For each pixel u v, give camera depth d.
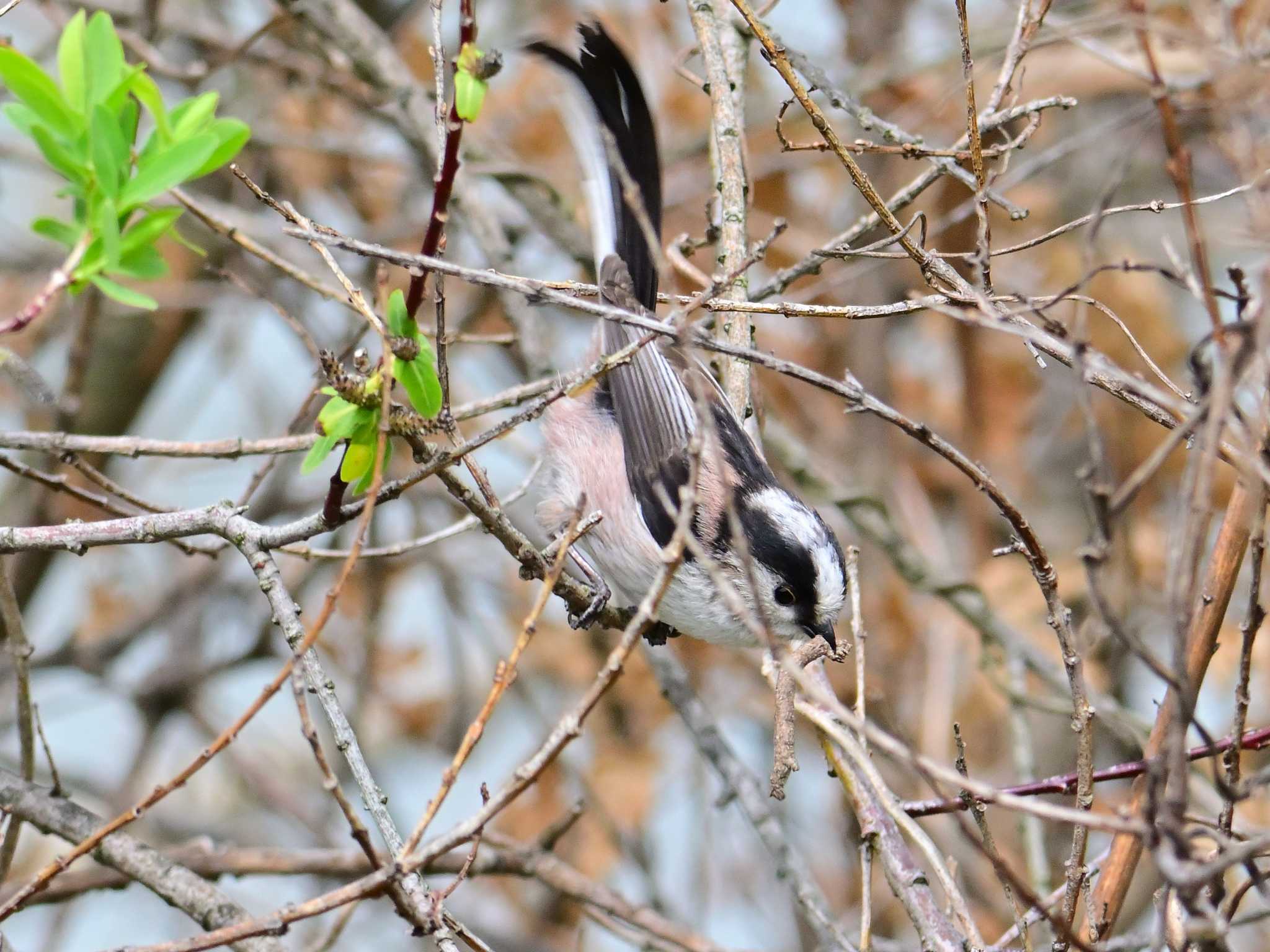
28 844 14.25
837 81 12.94
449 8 14.68
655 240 6.04
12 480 13.62
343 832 13.64
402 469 13.34
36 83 4.93
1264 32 7.20
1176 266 6.21
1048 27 9.14
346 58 11.74
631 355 6.15
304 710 5.35
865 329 13.85
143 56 10.94
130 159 5.01
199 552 8.68
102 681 13.19
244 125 5.21
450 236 13.08
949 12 14.44
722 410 9.22
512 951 13.26
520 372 13.44
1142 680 13.48
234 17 14.81
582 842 12.64
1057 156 10.15
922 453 14.41
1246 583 11.88
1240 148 5.96
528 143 13.88
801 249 13.12
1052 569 6.05
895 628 13.20
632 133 9.77
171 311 13.78
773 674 6.89
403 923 13.82
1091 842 12.63
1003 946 6.57
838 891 13.23
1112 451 12.79
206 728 13.12
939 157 7.39
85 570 15.32
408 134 11.46
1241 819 9.04
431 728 14.36
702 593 8.85
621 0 14.06
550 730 12.91
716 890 13.63
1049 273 12.78
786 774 6.53
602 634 13.48
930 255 6.66
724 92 9.04
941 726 12.02
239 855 9.52
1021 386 13.34
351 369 9.41
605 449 9.43
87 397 13.66
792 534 8.77
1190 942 5.44
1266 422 5.38
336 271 6.08
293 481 14.18
